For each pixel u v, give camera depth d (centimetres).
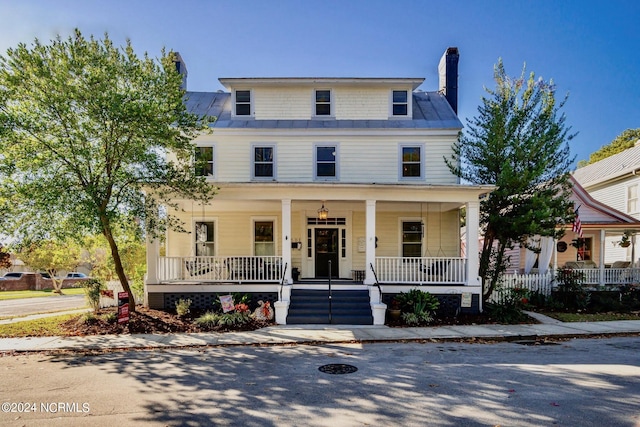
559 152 1295
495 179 1338
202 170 1501
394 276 1320
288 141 1520
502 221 1264
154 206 1164
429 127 1497
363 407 524
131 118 986
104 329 1038
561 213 1255
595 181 2145
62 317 1265
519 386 604
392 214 1585
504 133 1305
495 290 1365
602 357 786
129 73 1087
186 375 670
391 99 1584
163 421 483
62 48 1027
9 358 797
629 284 1546
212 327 1059
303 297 1229
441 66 1800
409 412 507
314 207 1527
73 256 2495
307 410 515
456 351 840
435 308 1177
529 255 1658
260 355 808
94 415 502
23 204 1006
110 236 1154
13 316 1360
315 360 766
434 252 1573
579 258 1877
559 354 812
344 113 1586
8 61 983
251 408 523
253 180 1506
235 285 1252
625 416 493
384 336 972
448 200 1271
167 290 1252
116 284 1430
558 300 1437
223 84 1573
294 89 1590
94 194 1008
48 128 1006
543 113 1285
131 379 649
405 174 1506
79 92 998
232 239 1583
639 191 1870
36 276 3206
